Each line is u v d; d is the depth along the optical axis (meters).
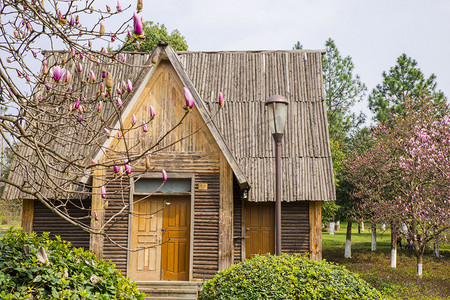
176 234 12.67
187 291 11.62
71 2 5.38
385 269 22.06
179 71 12.56
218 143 12.35
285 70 16.72
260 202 14.43
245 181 12.10
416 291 16.92
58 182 12.28
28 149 12.96
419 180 22.45
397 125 26.69
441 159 21.31
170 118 12.69
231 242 12.16
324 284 8.12
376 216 24.52
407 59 36.97
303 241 13.93
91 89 15.23
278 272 8.29
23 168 5.51
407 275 20.33
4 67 5.22
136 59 16.75
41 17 5.00
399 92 36.16
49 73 5.75
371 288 8.60
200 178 12.53
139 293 6.21
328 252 29.75
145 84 12.64
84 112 6.06
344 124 43.31
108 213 12.25
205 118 12.45
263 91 16.12
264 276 8.27
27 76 6.09
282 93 16.05
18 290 4.86
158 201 12.77
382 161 25.36
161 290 11.71
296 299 7.98
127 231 12.23
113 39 5.61
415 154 22.06
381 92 37.12
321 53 17.14
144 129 5.48
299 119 15.30
